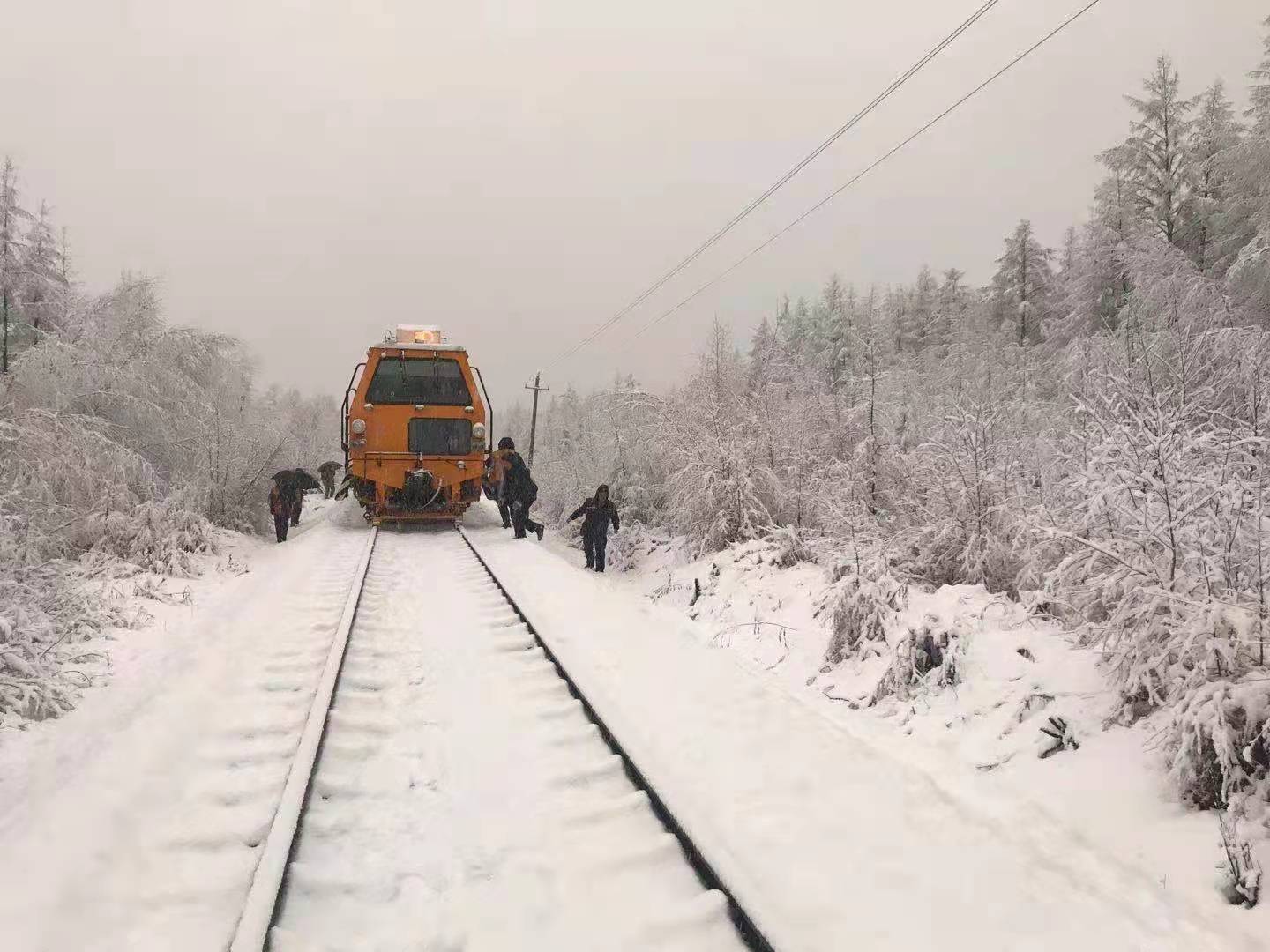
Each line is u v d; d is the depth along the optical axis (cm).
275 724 447
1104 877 307
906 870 310
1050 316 3170
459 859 319
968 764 420
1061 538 503
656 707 485
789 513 1198
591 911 287
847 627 654
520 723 462
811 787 381
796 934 260
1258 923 275
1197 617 372
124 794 360
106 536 951
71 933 266
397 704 492
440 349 1433
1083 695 439
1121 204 2267
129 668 561
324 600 777
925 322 4659
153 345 1230
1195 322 1130
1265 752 342
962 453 752
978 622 560
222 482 1375
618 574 1408
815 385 1327
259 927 252
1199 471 437
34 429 901
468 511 1897
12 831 325
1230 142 1788
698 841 313
